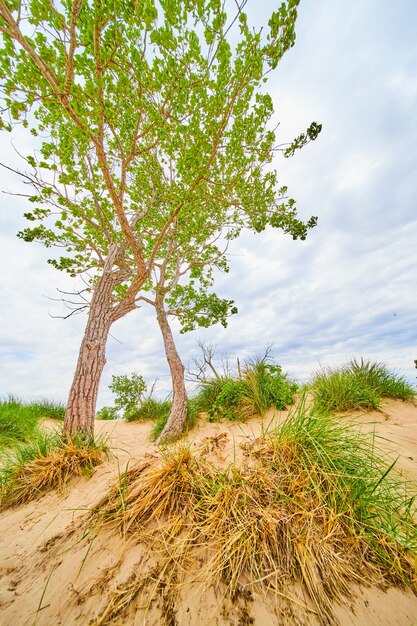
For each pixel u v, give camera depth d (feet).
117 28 9.00
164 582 4.01
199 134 13.61
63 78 10.29
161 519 5.12
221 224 21.70
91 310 15.39
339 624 3.55
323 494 5.31
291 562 4.22
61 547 5.11
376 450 9.16
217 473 5.95
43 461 9.25
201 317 27.37
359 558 4.46
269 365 17.37
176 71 11.41
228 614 3.59
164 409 27.43
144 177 20.02
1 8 7.54
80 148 17.53
